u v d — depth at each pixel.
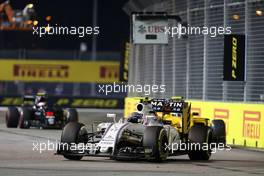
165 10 99.19
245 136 75.25
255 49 76.75
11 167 48.09
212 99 85.38
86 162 52.00
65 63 168.88
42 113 93.75
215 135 60.16
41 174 44.31
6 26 168.88
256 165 54.19
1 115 126.88
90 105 156.12
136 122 54.12
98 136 54.78
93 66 169.62
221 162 56.31
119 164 50.72
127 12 116.38
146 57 107.50
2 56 175.25
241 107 76.25
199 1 89.00
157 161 52.34
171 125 56.69
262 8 76.00
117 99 156.25
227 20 82.31
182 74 94.25
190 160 57.34
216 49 84.56
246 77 77.75
